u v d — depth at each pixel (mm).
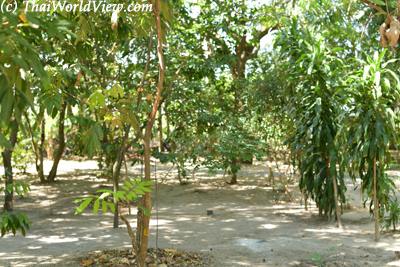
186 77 9461
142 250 4062
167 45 7832
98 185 13070
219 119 9875
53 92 3248
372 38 9031
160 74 4023
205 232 7289
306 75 7598
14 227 3988
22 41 1591
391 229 7246
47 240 6867
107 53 7344
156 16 3883
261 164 17250
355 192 10992
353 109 6332
